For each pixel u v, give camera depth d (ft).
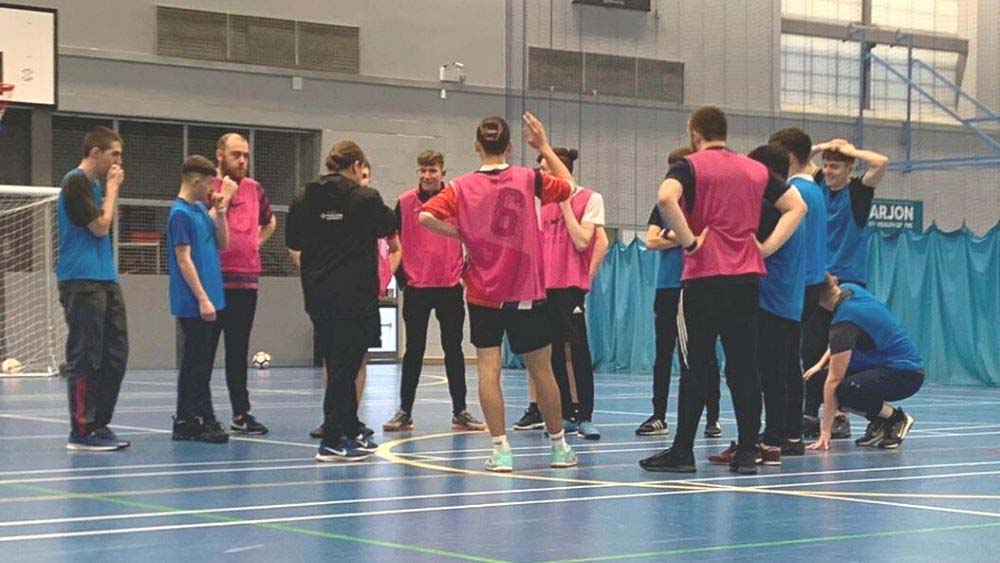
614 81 67.41
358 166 23.18
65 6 58.18
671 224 20.89
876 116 71.46
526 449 24.86
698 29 68.69
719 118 21.45
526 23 66.23
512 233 21.01
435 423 30.71
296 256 26.00
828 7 70.95
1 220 57.21
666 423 29.76
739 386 21.31
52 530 15.28
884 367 25.50
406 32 65.72
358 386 25.52
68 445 24.58
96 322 24.39
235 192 26.94
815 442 26.78
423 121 66.03
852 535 15.02
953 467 22.26
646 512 16.80
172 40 60.54
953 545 14.38
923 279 50.93
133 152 60.59
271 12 62.75
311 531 15.19
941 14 74.23
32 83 54.65
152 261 60.75
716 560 13.42
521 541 14.52
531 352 21.48
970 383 49.52
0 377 52.90
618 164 67.36
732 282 20.98
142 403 37.06
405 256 28.78
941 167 69.05
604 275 59.98
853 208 27.02
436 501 17.79
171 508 17.10
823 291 25.50
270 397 40.19
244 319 27.84
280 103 62.90
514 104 66.39
